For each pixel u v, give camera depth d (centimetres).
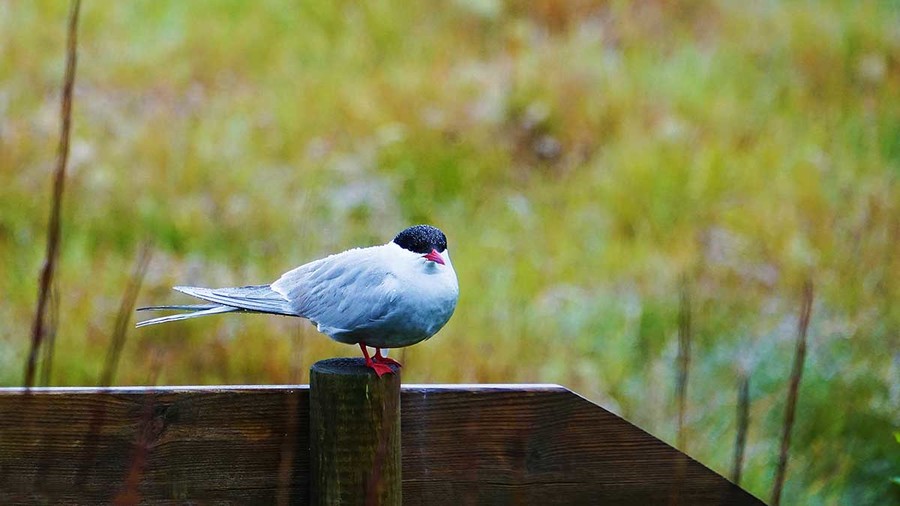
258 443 434
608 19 1836
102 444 421
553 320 1111
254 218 1247
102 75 1546
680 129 1508
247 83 1602
